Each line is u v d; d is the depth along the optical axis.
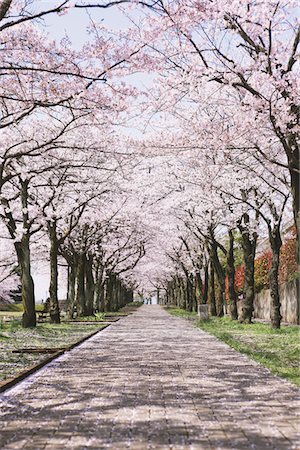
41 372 10.56
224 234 41.75
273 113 13.75
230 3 12.54
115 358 13.03
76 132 22.48
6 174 22.19
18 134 19.98
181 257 51.97
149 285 104.50
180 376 10.08
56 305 29.28
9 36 13.12
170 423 6.30
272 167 21.50
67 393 8.28
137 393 8.28
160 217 39.28
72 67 13.63
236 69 13.62
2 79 14.19
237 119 15.05
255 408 7.12
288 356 13.41
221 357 13.30
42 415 6.73
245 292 29.12
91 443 5.41
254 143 15.05
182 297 67.69
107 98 14.41
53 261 29.36
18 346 15.73
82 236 35.78
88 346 16.31
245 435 5.72
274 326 23.81
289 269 34.91
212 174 22.72
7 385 8.66
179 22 12.83
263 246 52.38
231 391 8.43
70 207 28.66
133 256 57.44
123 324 30.41
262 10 12.80
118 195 31.97
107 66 13.60
